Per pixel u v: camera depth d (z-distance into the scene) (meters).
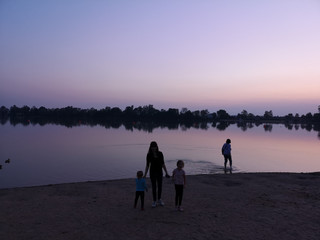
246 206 9.20
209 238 6.61
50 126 106.38
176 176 8.59
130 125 130.00
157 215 8.20
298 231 7.12
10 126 101.06
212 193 10.89
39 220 7.66
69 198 9.89
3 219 7.69
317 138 63.47
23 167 23.19
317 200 9.98
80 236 6.65
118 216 8.08
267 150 37.88
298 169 23.52
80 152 33.28
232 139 57.38
